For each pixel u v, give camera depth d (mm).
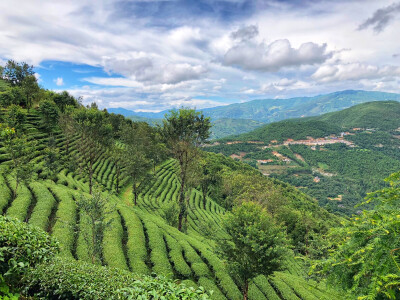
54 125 90062
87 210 20578
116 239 31656
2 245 8750
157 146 92688
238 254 24312
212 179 84250
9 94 87750
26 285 8930
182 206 48375
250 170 175750
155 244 33844
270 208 73500
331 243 6977
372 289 4203
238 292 28078
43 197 37719
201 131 45750
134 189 62219
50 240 10859
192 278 29672
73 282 9570
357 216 5988
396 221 4371
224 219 25484
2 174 42375
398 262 4281
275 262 22531
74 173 67312
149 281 8102
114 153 77312
